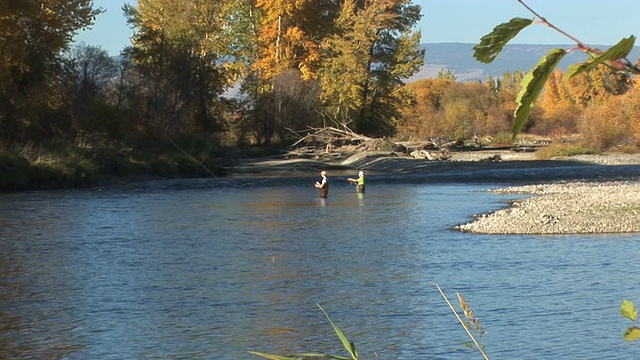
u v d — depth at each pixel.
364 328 15.84
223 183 51.06
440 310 17.12
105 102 57.53
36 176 45.97
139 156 54.47
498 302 17.62
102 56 56.91
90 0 50.91
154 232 29.27
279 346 14.64
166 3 66.56
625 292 18.31
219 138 67.25
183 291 19.27
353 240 27.33
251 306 17.78
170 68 61.72
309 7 79.38
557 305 17.17
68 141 51.00
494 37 1.77
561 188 46.31
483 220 31.62
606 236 27.97
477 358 13.61
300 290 19.33
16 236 28.02
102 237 27.95
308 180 53.75
